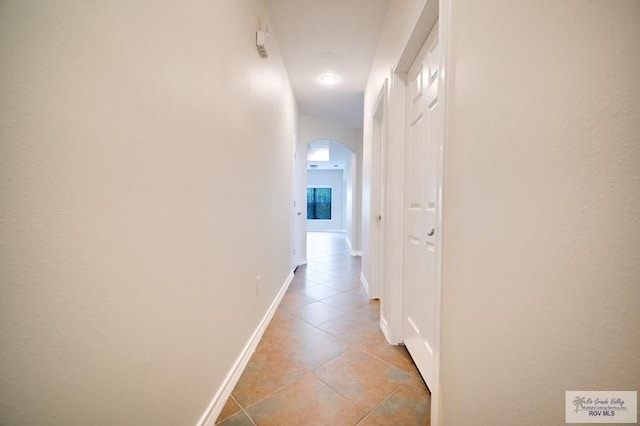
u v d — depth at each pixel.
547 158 0.58
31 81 0.51
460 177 0.94
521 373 0.66
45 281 0.54
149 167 0.80
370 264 2.93
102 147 0.64
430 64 1.42
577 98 0.52
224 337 1.35
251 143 1.79
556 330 0.57
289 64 3.01
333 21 2.30
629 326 0.45
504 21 0.71
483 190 0.80
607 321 0.48
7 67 0.48
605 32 0.48
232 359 1.46
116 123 0.68
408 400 1.34
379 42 2.51
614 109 0.46
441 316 1.04
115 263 0.69
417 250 1.60
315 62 2.96
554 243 0.57
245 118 1.66
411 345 1.71
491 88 0.76
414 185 1.67
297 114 4.19
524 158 0.64
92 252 0.63
